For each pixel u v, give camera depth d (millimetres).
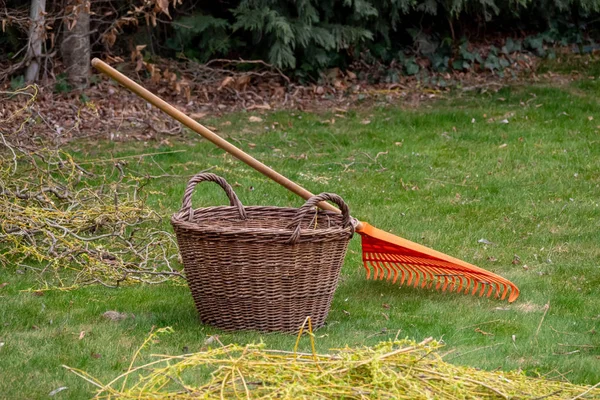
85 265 5285
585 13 12930
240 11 11117
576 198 7199
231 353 3867
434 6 11898
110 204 6230
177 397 2680
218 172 7988
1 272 5348
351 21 11906
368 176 8000
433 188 7594
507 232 6332
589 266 5570
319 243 4191
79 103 9961
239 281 4180
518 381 2934
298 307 4266
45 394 3443
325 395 2615
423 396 2600
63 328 4309
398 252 4980
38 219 5465
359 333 4336
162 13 11617
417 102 11117
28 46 9977
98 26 10609
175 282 5230
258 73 11398
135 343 4094
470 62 12336
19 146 6492
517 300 4949
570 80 11797
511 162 8414
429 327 4449
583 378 3725
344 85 11719
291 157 8648
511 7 12320
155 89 10875
